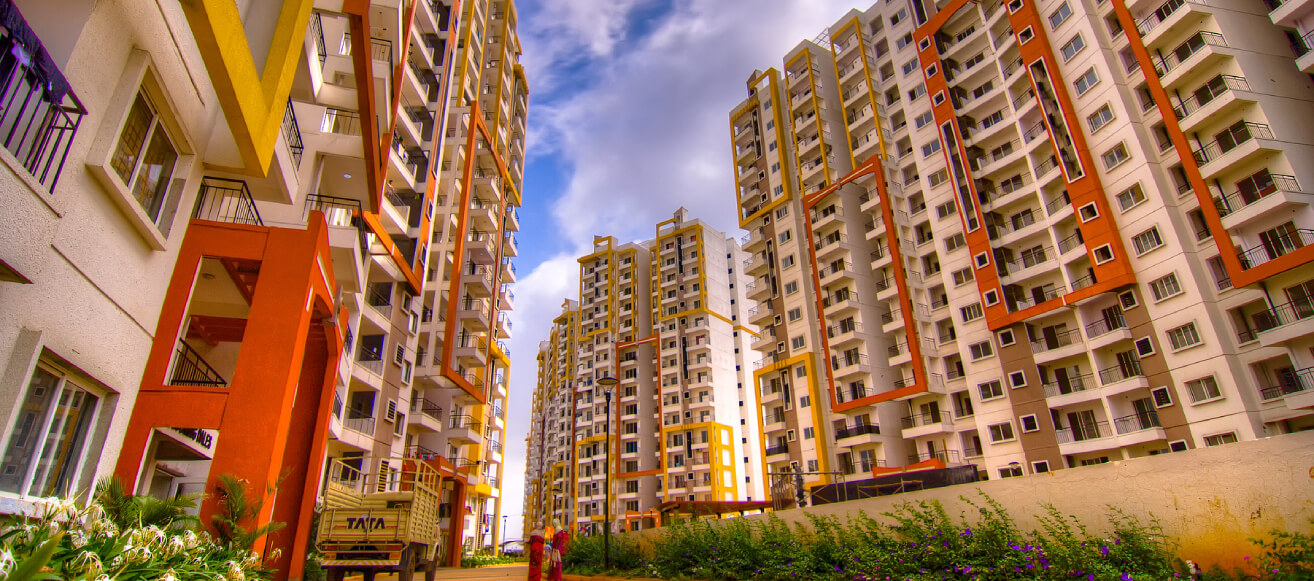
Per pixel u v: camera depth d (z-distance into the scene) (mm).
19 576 3365
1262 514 7562
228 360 16359
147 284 9164
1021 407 38062
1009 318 39125
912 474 25594
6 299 5953
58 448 7414
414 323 38562
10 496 5996
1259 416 26922
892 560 10797
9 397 6027
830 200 57719
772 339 60875
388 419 33094
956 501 11539
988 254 41000
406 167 34344
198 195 12141
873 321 52062
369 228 27203
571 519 91625
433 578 18391
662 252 92562
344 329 16312
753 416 83312
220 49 7754
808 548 13336
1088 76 35938
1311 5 27859
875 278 53812
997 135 42844
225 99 8484
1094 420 34844
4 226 5602
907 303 47094
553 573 15664
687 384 81312
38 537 4590
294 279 11336
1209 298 29266
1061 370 37125
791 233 61938
